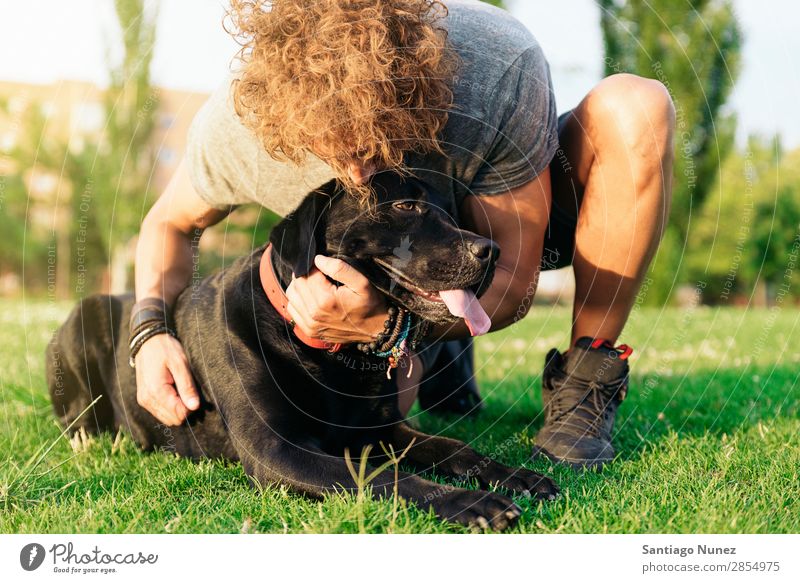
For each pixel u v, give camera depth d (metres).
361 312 2.44
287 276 2.54
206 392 2.75
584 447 2.62
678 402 3.54
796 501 2.13
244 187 2.86
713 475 2.37
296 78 2.20
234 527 2.03
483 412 3.68
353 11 2.17
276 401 2.51
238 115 2.48
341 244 2.59
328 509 2.02
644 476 2.37
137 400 3.07
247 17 2.36
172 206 3.10
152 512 2.14
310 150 2.29
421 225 2.58
